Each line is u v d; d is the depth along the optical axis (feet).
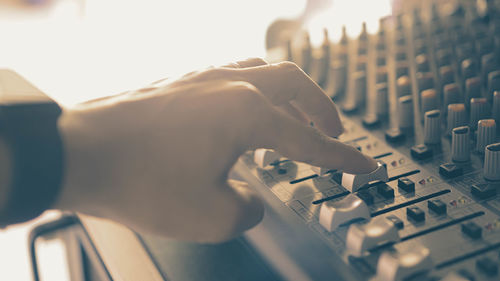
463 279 0.90
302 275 1.06
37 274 1.53
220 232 1.01
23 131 0.89
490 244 1.01
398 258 0.95
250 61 1.29
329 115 1.29
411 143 1.37
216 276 1.18
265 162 1.32
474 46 1.65
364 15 2.16
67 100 3.10
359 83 1.59
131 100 1.01
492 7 1.80
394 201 1.15
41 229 1.56
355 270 0.99
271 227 1.16
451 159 1.28
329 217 1.08
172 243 1.31
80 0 3.96
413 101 1.55
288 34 2.17
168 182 0.98
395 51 1.78
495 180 1.17
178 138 0.98
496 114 1.34
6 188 0.88
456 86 1.43
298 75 1.25
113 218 1.01
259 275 1.15
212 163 0.99
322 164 1.11
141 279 1.22
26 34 4.30
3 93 0.93
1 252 2.34
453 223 1.07
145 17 3.75
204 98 1.00
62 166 0.92
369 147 1.38
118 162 0.96
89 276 1.51
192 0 3.67
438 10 2.07
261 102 1.03
